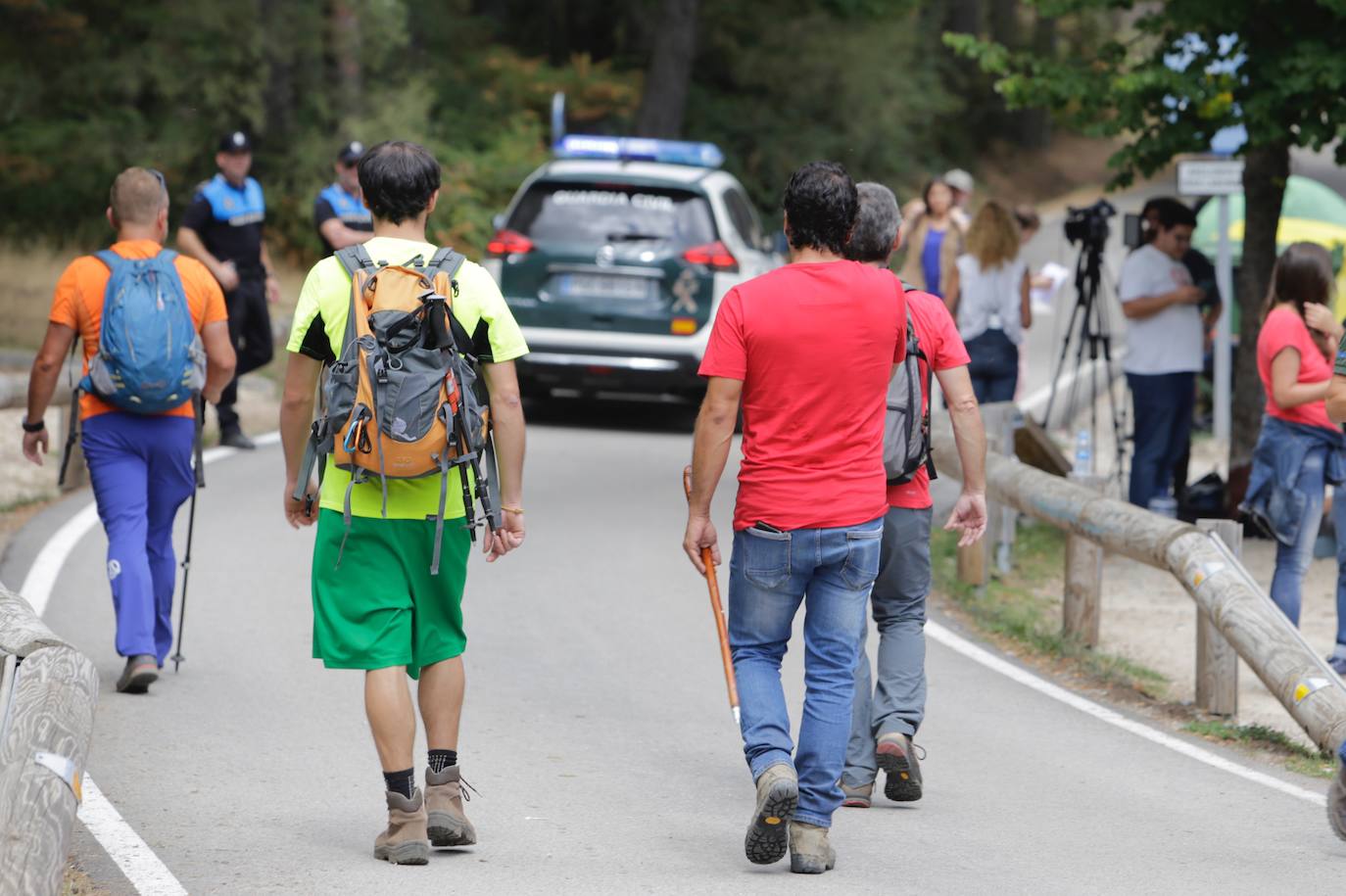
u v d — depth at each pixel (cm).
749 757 1742
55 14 8481
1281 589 2881
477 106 10919
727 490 4356
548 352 5028
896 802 2072
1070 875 1795
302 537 3562
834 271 1722
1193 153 4212
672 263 5003
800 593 1761
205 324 2422
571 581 3312
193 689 2455
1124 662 2955
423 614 1755
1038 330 8488
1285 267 2805
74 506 3759
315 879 1705
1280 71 3912
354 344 1659
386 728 1720
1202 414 5784
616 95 11838
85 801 1945
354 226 4391
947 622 3184
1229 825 2006
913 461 1948
